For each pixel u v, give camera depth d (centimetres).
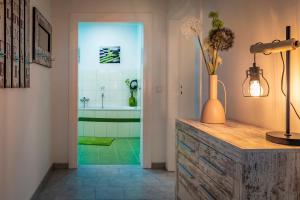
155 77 426
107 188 341
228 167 152
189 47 413
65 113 421
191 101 414
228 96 286
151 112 425
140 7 421
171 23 410
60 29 416
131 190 336
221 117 232
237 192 141
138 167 432
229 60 283
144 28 421
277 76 199
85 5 416
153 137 427
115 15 418
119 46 754
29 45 271
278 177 136
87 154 517
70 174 394
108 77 755
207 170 184
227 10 288
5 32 195
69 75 418
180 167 254
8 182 220
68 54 418
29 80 271
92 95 753
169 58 412
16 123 240
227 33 229
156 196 318
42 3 346
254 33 231
